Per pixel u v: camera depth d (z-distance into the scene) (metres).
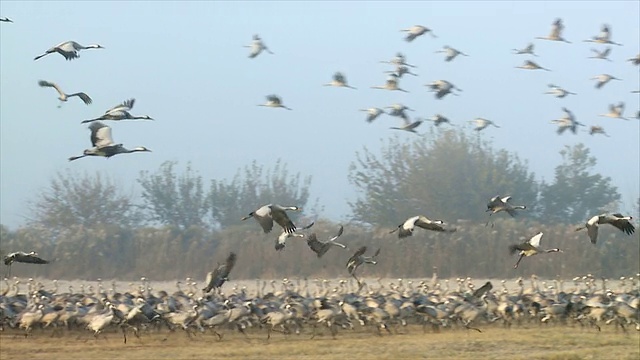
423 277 68.69
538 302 42.97
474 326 41.94
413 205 83.81
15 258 31.02
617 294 47.16
